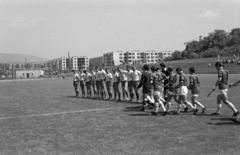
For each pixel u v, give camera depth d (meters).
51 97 30.20
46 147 10.23
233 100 22.38
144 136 11.38
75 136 11.70
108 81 26.19
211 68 100.88
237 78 52.06
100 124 14.00
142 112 17.62
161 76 17.20
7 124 14.83
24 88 49.22
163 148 9.73
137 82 23.02
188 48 198.50
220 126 12.94
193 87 16.39
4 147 10.35
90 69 29.55
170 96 16.62
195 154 9.05
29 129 13.38
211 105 19.77
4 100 28.03
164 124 13.65
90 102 24.00
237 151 9.28
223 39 187.12
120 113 17.38
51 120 15.61
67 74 147.62
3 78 137.88
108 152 9.42
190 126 13.06
